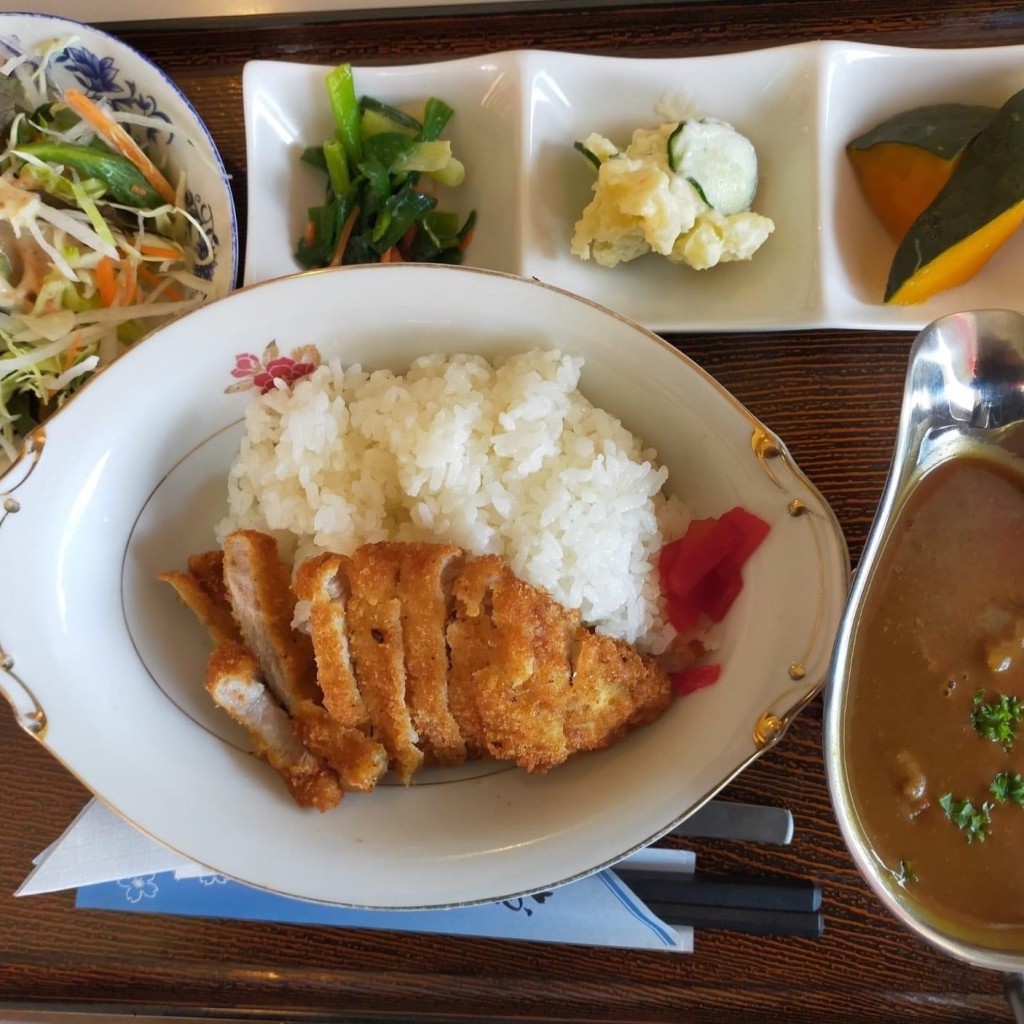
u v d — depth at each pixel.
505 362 0.30
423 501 0.29
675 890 0.29
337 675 0.27
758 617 0.27
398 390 0.29
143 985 0.30
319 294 0.28
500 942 0.30
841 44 0.30
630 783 0.27
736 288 0.32
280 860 0.27
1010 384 0.28
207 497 0.31
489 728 0.27
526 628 0.26
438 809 0.28
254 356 0.29
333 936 0.30
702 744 0.26
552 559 0.28
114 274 0.32
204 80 0.33
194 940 0.30
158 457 0.29
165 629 0.30
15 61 0.31
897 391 0.30
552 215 0.32
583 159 0.32
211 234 0.32
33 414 0.33
